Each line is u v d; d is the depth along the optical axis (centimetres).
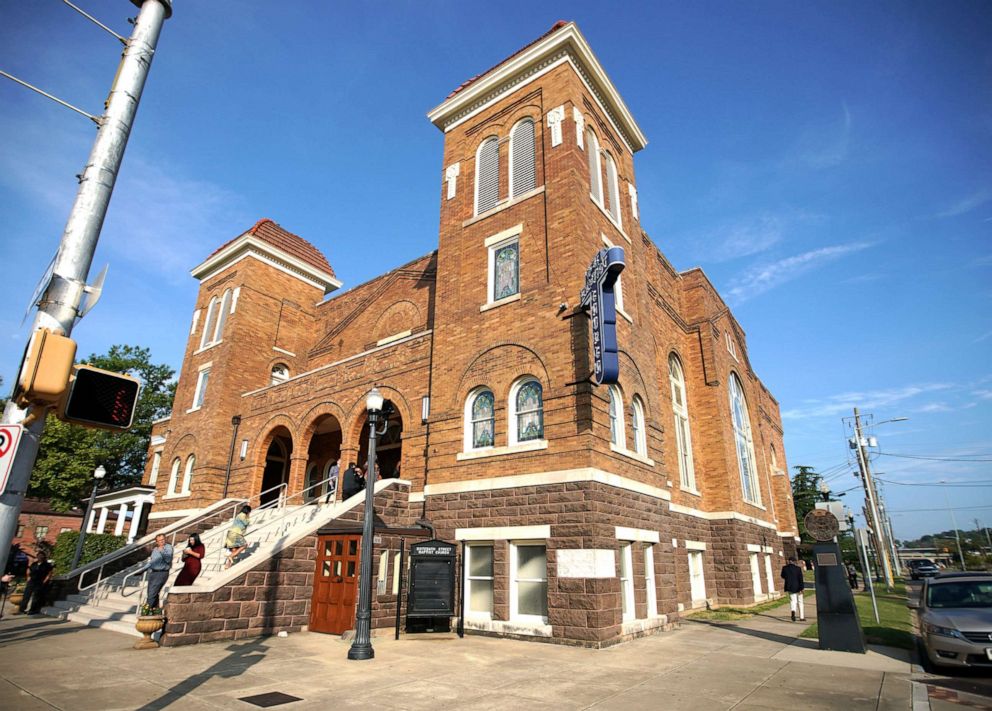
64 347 446
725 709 732
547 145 1711
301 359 2872
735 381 2870
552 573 1292
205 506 2338
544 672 952
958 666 970
